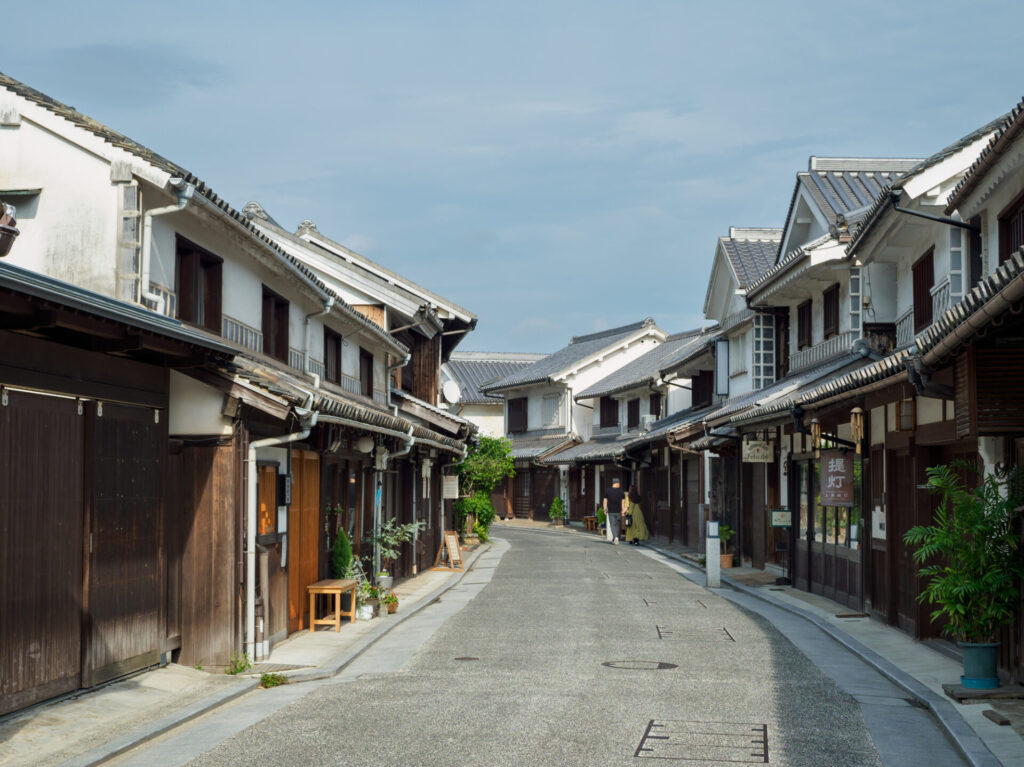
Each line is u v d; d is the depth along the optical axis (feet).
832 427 55.11
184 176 33.83
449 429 80.33
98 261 33.83
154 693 30.01
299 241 69.72
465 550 97.35
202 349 31.83
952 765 23.53
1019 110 30.55
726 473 87.66
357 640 41.60
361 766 23.03
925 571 32.48
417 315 70.79
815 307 69.97
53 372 27.22
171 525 34.27
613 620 48.65
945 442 37.93
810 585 60.64
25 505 26.07
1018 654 31.45
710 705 29.50
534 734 25.93
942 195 43.75
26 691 26.14
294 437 35.24
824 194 71.00
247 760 23.63
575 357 173.78
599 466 145.38
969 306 25.14
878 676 34.58
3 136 34.37
